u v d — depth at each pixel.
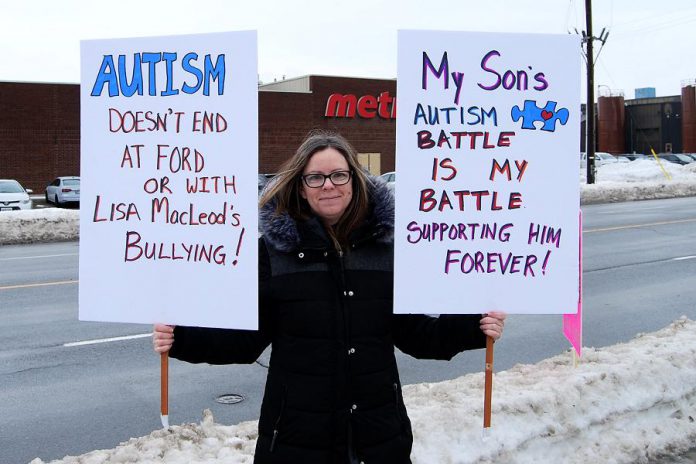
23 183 33.41
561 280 2.85
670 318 8.66
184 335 2.75
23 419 5.40
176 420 5.38
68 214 18.92
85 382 6.28
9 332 8.09
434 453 3.89
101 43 2.77
